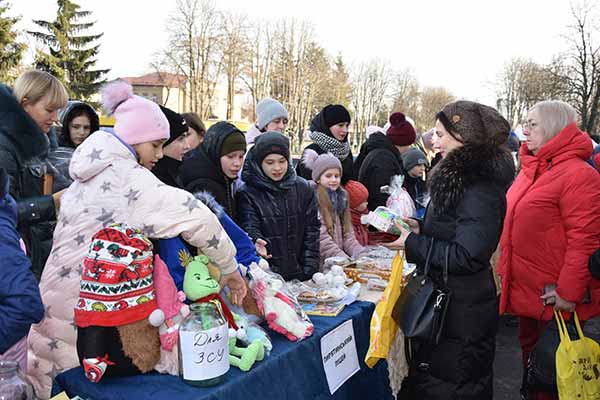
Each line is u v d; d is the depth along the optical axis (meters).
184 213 1.54
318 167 3.20
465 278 1.97
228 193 2.66
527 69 37.69
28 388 1.47
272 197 2.67
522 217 2.68
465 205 1.90
